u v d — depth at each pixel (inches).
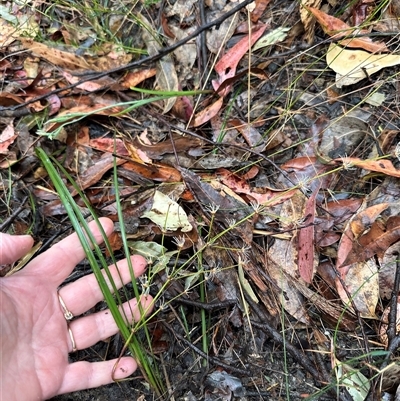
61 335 12.5
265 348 13.8
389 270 13.8
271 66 16.7
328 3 17.0
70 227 14.8
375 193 14.6
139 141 15.6
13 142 15.7
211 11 17.2
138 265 13.3
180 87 16.4
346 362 12.6
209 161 15.2
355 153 15.2
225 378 13.3
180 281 14.3
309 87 16.3
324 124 15.5
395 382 12.7
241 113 16.1
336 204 14.6
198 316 14.0
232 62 16.0
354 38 15.9
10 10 17.8
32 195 15.2
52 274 12.6
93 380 12.6
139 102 14.4
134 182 15.3
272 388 13.3
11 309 11.4
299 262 14.0
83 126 16.1
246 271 14.1
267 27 16.9
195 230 14.2
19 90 16.5
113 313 12.1
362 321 13.6
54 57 16.7
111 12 17.4
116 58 16.8
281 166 15.1
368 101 15.7
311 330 13.8
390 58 15.4
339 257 13.9
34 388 11.6
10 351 11.3
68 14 17.8
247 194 14.8
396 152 14.7
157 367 13.6
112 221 14.2
